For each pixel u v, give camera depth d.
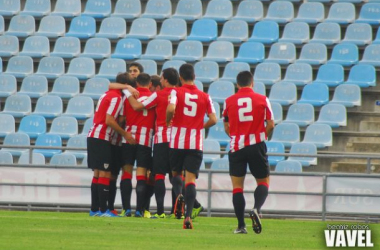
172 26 65.94
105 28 66.81
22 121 57.41
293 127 54.59
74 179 45.88
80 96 59.31
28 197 46.19
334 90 60.03
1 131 57.72
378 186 43.91
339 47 62.00
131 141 38.97
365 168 51.78
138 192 39.44
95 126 38.81
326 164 53.06
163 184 39.00
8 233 30.00
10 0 69.50
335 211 44.34
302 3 67.00
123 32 66.44
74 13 68.62
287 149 54.19
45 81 61.38
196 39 64.75
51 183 46.03
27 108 59.56
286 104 57.94
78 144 54.00
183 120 33.66
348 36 63.56
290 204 44.66
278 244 28.66
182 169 34.28
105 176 39.28
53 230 31.56
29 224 34.22
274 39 64.06
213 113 34.03
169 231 32.06
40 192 46.09
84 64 63.06
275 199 44.88
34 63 65.81
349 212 44.19
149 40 65.75
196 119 33.81
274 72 60.50
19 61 63.72
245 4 67.12
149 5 68.12
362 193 44.09
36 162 51.78
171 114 33.19
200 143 33.75
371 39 63.19
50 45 67.38
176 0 70.19
